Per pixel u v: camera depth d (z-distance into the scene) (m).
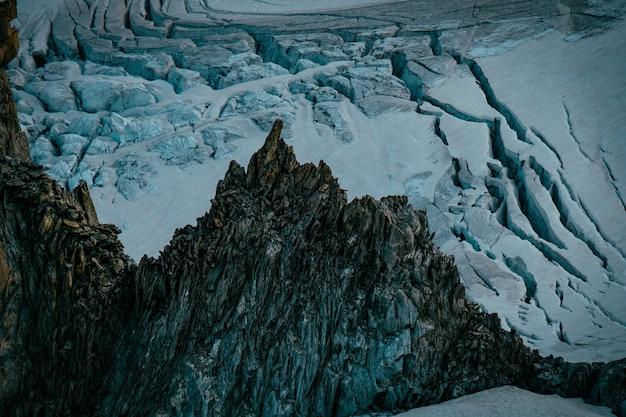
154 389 40.38
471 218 58.91
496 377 38.78
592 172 61.88
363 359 39.31
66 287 41.78
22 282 41.69
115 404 41.00
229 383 39.81
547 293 52.22
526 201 61.22
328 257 40.66
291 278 40.78
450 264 40.44
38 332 41.62
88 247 42.56
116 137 68.19
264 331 40.25
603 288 52.16
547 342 47.56
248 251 41.28
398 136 67.31
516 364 39.28
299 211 41.94
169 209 61.34
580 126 66.12
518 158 63.84
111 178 64.19
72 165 65.69
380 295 39.53
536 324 49.38
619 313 49.88
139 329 42.00
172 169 64.69
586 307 50.66
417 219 41.03
